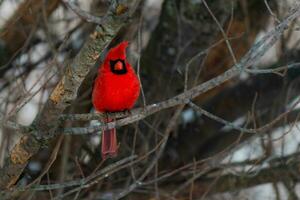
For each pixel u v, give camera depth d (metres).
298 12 8.09
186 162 13.78
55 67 11.53
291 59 13.51
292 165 12.43
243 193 12.88
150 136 12.16
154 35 13.51
